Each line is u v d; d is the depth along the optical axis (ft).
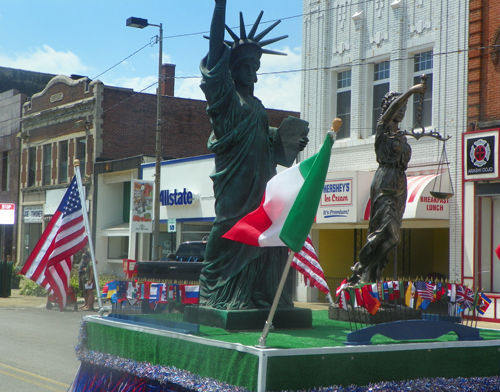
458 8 58.23
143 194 85.92
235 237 18.02
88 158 112.88
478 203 55.98
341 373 15.99
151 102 116.06
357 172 61.57
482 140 54.95
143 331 19.43
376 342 18.11
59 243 24.62
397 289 20.47
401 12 63.36
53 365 34.68
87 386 21.93
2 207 126.21
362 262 30.42
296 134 24.06
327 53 70.85
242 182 22.66
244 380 15.34
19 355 37.83
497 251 26.63
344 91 69.87
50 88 125.59
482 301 22.06
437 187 57.00
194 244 72.33
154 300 19.66
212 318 21.44
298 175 17.85
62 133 121.08
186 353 17.60
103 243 110.42
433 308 25.59
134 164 103.35
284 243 16.52
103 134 111.65
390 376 16.88
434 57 60.13
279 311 21.90
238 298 21.71
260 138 23.18
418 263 75.66
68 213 24.97
